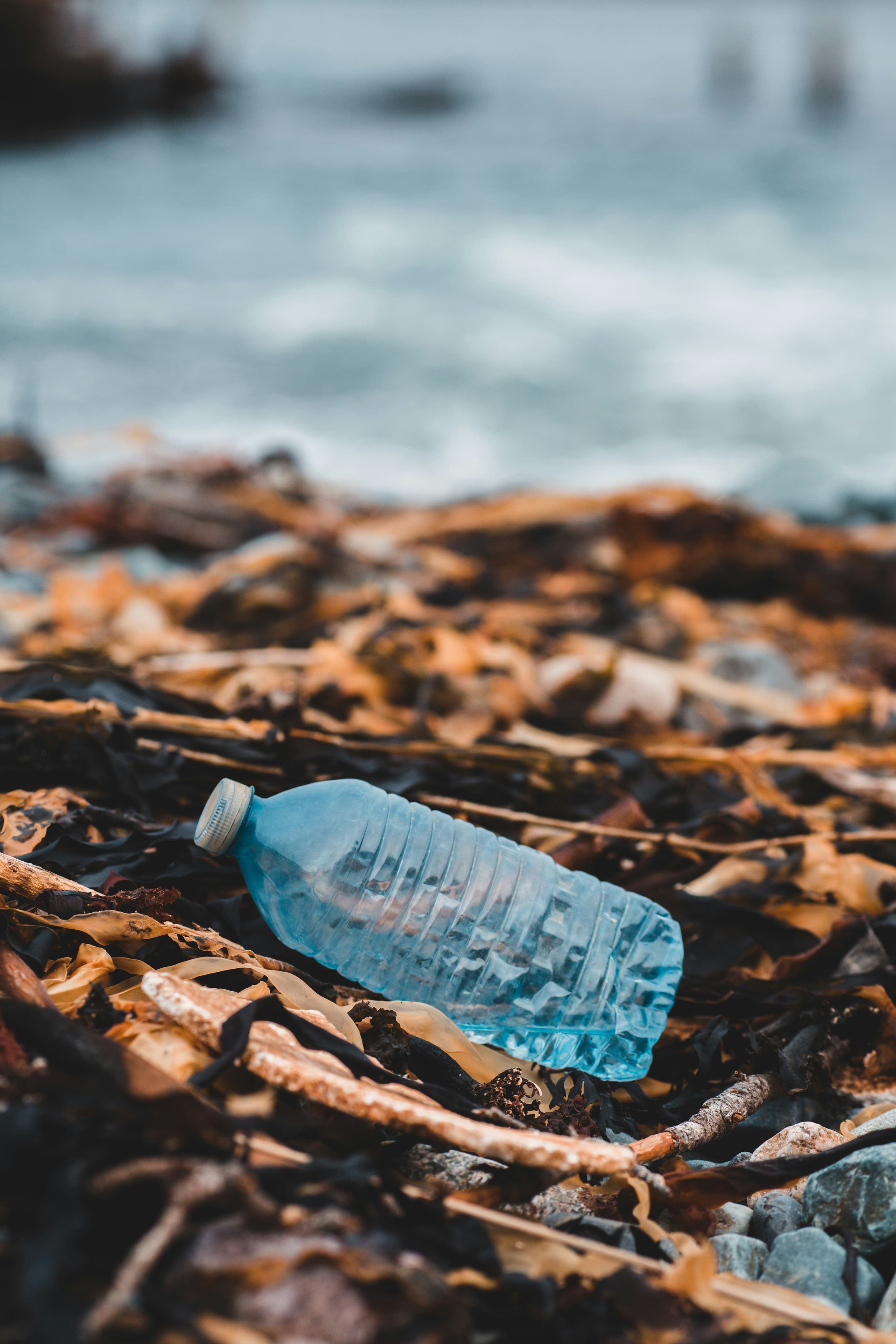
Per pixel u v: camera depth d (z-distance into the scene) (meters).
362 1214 0.90
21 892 1.04
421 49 25.39
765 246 7.04
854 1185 0.97
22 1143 0.86
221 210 8.48
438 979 1.04
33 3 12.38
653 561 2.21
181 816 1.16
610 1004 1.04
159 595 1.80
